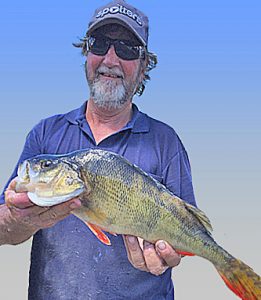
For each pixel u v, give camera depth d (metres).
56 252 0.69
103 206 0.60
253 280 0.63
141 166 0.72
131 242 0.63
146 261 0.63
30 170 0.58
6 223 0.62
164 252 0.62
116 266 0.69
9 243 0.65
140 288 0.70
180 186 0.72
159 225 0.62
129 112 0.75
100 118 0.74
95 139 0.73
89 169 0.59
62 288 0.69
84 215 0.60
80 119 0.74
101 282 0.69
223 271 0.64
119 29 0.75
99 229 0.62
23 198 0.58
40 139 0.74
